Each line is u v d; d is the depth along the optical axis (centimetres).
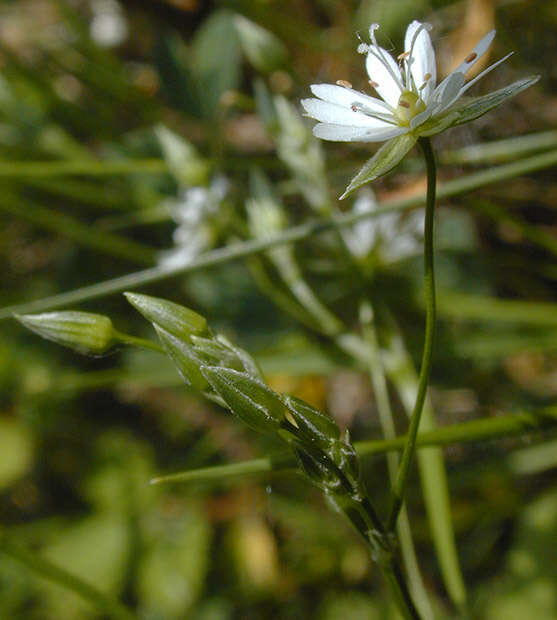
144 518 12
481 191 12
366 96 7
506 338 11
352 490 7
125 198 12
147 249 12
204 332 7
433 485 9
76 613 12
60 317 7
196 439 13
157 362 12
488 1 11
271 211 11
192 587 12
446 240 11
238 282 12
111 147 13
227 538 12
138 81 15
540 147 10
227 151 13
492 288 12
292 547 12
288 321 12
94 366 13
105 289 10
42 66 15
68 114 14
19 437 13
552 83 12
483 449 11
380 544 7
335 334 11
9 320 13
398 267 12
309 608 11
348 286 11
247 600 12
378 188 11
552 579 10
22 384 13
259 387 7
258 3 13
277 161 12
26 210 12
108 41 15
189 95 12
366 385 12
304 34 13
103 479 13
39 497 13
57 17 15
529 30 12
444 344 11
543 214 12
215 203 11
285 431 7
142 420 13
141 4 15
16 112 13
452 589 9
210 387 7
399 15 11
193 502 12
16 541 12
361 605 11
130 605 12
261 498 12
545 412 8
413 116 7
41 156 13
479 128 11
